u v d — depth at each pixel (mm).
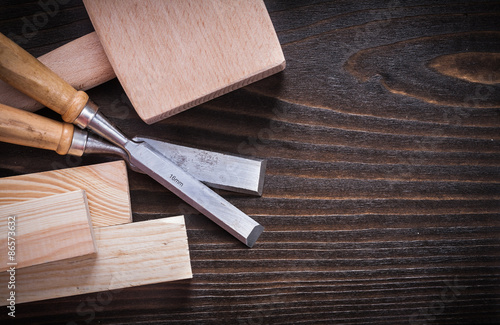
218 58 971
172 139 1092
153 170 1011
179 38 970
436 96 1128
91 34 1003
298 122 1114
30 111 1017
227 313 1123
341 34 1104
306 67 1104
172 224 1024
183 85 976
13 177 1016
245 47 968
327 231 1135
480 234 1167
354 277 1147
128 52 967
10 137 914
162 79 974
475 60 1128
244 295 1122
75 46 999
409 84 1122
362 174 1134
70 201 988
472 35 1125
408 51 1117
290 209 1123
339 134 1122
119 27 964
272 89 1104
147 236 1024
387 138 1130
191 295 1116
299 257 1131
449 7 1119
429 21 1116
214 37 969
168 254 1022
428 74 1123
